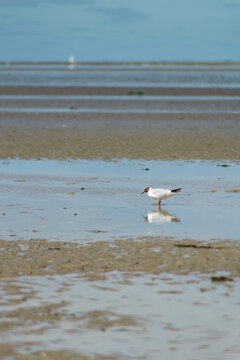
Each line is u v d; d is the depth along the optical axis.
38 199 20.31
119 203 19.81
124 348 9.05
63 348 9.03
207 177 24.41
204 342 9.25
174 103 62.91
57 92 79.50
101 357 8.74
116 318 10.17
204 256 13.80
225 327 9.80
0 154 30.53
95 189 22.00
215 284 11.85
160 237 15.62
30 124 44.28
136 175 24.84
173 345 9.15
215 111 54.94
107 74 165.50
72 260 13.49
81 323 9.96
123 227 16.69
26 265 13.10
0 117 49.12
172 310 10.52
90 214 18.25
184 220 17.52
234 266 13.02
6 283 11.94
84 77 138.62
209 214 18.27
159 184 22.94
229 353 8.89
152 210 18.83
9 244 14.88
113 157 29.69
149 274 12.49
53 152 31.25
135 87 90.81
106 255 13.89
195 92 79.88
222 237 15.62
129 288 11.64
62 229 16.44
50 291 11.48
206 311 10.46
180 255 13.89
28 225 16.88
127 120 47.00
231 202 19.92
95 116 49.91
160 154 30.78
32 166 27.03
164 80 122.44
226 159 29.31
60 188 22.17
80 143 34.56
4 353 8.85
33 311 10.47
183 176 24.64
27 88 87.00
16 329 9.70
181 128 42.03
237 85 100.12
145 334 9.55
